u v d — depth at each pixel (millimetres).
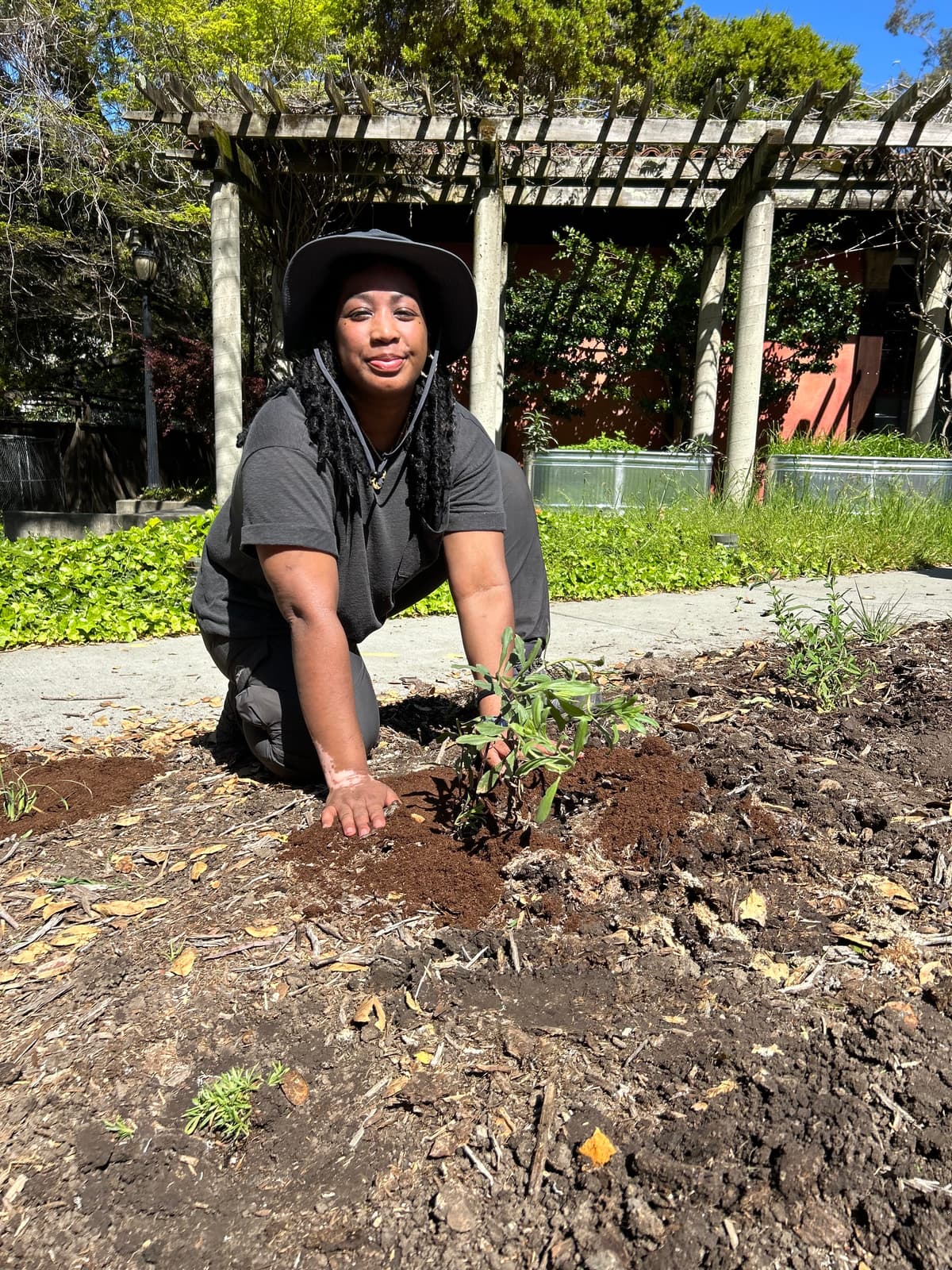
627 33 23281
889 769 2654
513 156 10336
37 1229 1316
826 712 3135
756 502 9203
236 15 18203
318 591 2158
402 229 12867
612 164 10508
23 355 17969
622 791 2398
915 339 13367
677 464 9602
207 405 16344
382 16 20250
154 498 14961
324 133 8727
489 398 9961
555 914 1978
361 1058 1604
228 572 2723
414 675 4121
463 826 2248
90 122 13773
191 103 8398
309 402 2189
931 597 6141
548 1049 1606
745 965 1804
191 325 19359
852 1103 1434
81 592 5863
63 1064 1618
